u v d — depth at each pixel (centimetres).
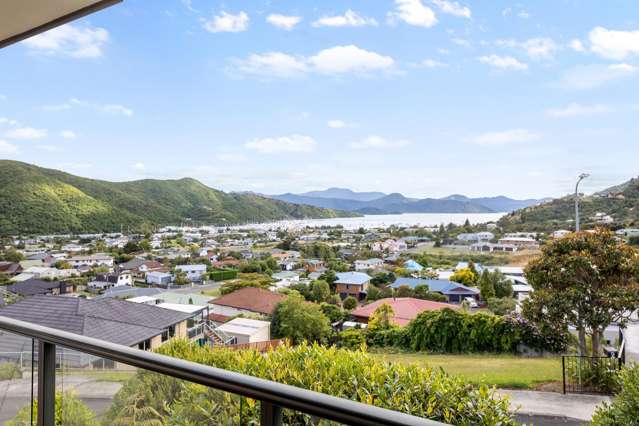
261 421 130
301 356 266
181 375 149
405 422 98
